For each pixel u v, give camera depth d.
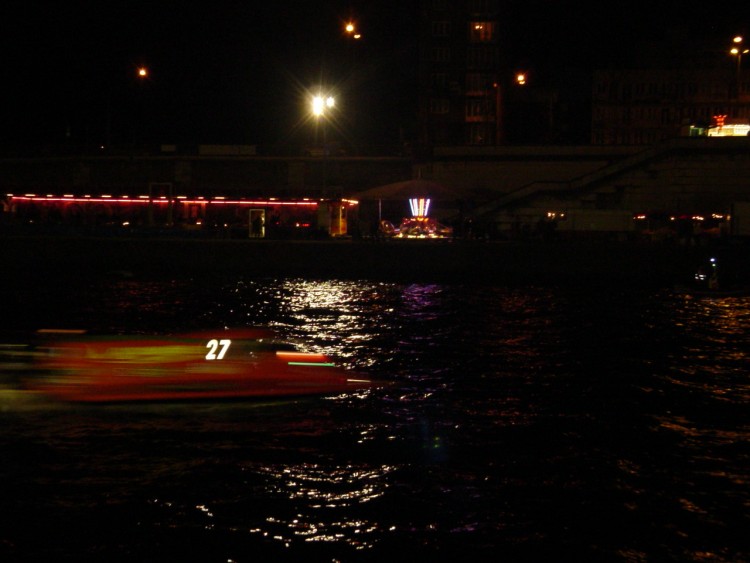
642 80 109.12
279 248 56.94
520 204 72.56
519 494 13.14
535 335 30.59
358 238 63.00
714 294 45.78
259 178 85.38
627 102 109.31
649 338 30.27
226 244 57.66
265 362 17.47
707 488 13.52
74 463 14.20
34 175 88.31
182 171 85.69
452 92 98.12
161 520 11.98
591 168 78.25
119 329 30.55
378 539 11.46
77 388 16.84
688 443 16.11
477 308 39.09
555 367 24.12
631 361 25.33
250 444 15.41
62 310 36.81
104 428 16.23
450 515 12.29
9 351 16.98
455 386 21.17
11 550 11.02
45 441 15.32
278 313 36.44
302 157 84.69
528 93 113.88
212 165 85.69
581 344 28.61
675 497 13.10
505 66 102.69
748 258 52.56
